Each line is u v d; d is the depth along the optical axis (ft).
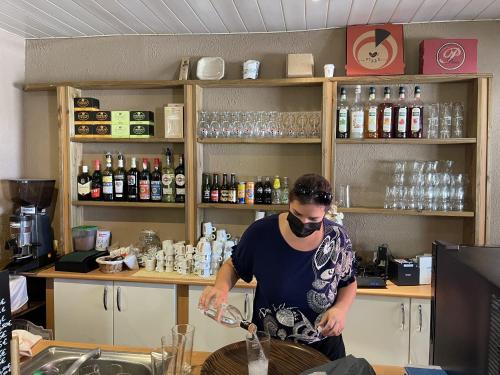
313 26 9.76
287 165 10.22
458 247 3.03
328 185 4.68
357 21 9.41
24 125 10.98
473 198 8.96
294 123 9.84
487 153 8.83
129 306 9.06
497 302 2.20
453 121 9.36
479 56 9.41
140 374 4.58
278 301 5.12
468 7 8.61
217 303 4.71
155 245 10.53
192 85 9.79
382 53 9.29
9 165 10.53
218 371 3.95
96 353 4.63
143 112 10.18
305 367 4.05
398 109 9.22
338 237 5.13
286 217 5.07
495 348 2.23
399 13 8.95
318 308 5.10
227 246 9.42
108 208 10.89
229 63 10.30
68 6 8.66
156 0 8.29
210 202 10.03
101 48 10.66
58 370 4.34
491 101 8.79
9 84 10.46
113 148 10.79
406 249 9.90
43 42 10.85
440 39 9.16
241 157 10.36
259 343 3.69
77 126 10.35
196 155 9.82
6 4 8.57
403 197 9.52
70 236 10.38
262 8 8.66
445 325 2.97
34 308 9.59
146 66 10.55
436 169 9.57
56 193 10.91
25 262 9.44
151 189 10.25
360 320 8.40
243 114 9.98
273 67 10.16
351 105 9.78
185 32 10.27
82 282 9.18
